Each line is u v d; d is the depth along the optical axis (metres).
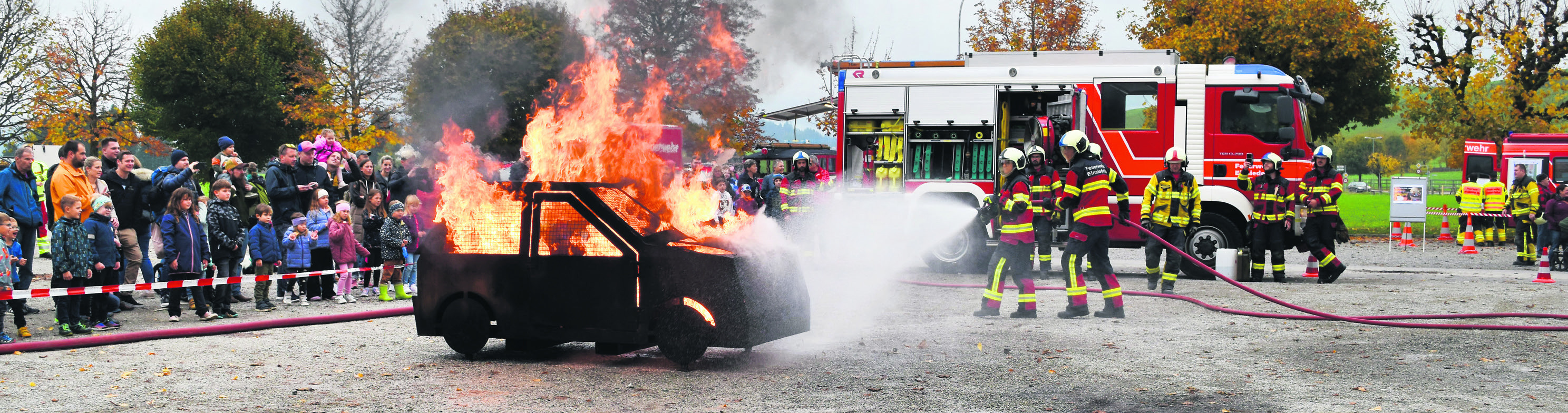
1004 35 25.56
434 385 5.71
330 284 10.23
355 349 7.03
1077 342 7.29
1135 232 12.92
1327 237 11.92
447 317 6.54
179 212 8.57
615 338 6.20
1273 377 6.02
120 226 9.39
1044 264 12.88
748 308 6.01
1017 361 6.51
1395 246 19.48
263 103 44.66
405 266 10.62
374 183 11.41
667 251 6.13
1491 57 27.19
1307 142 12.71
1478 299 9.99
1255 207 12.26
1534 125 27.05
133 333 7.26
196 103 44.78
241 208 10.60
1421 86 28.09
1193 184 10.94
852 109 13.73
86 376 5.95
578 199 6.33
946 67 13.52
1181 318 8.70
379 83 34.69
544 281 6.34
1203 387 5.71
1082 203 8.67
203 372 6.11
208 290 9.52
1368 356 6.75
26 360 6.50
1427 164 112.81
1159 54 13.04
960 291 10.92
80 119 40.38
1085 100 13.05
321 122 34.94
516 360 6.58
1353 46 25.08
